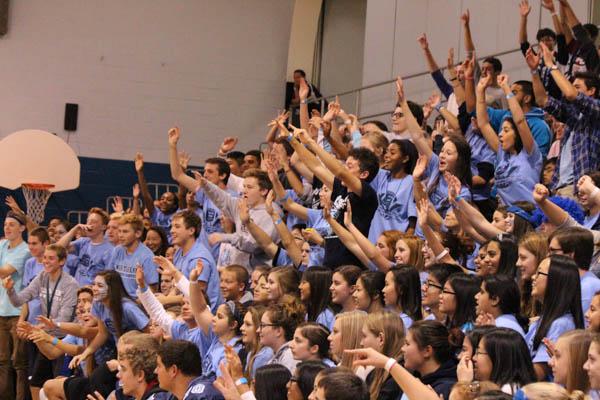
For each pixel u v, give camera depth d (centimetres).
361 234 805
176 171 1174
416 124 962
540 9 1369
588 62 1073
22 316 1173
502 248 697
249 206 1048
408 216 894
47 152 1658
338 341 656
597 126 886
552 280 588
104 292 959
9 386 1238
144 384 753
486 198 972
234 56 1970
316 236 928
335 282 755
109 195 1880
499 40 1446
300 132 920
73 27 1880
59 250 1152
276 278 820
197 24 1953
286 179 1255
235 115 1962
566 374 515
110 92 1895
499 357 541
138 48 1917
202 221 1177
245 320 748
